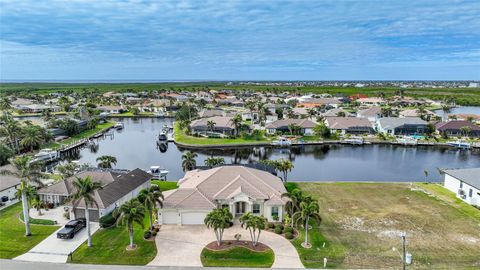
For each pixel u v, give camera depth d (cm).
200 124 14438
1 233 4909
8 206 5994
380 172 9231
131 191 6259
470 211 5816
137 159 10844
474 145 12294
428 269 4044
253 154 11638
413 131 14350
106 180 6356
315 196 6600
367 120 15225
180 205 5219
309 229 5109
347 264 4131
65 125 14038
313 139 13412
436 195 6638
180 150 12238
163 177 8631
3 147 8762
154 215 5522
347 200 6375
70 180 6250
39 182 5088
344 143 13138
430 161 10538
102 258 4228
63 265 4062
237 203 5466
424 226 5244
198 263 4112
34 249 4450
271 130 14462
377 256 4331
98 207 5050
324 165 10038
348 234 4962
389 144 13025
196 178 6212
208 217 4434
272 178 6291
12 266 4025
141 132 16188
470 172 6725
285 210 5144
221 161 8331
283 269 3988
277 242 4678
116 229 5084
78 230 4981
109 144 13375
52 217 5484
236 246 4528
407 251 4469
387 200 6375
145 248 4484
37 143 10994
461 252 4456
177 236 4841
